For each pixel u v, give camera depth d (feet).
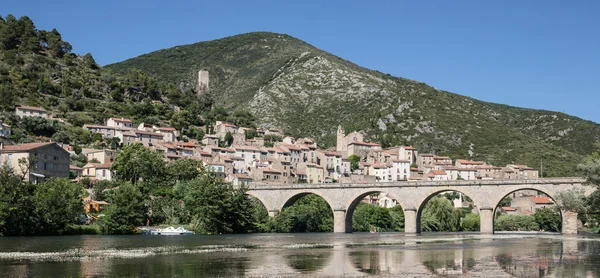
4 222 406.62
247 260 250.57
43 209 433.07
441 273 207.82
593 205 414.62
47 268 219.00
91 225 482.28
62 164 608.60
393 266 229.45
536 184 508.94
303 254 282.56
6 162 503.20
